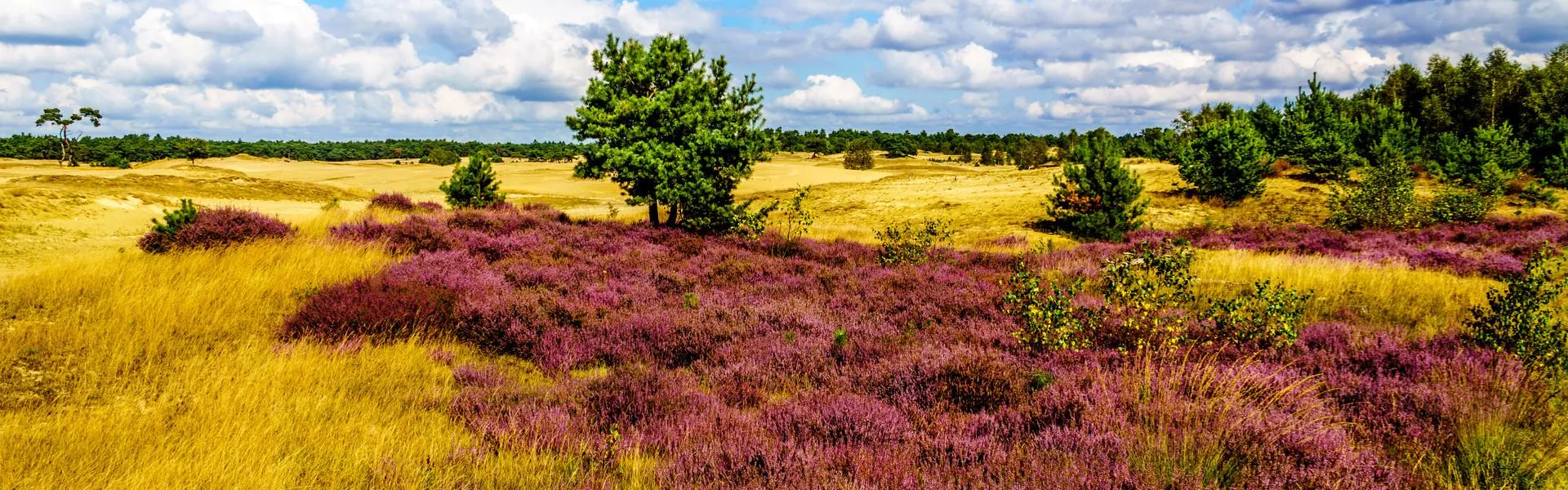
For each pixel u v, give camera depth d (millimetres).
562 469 4336
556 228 16359
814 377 6551
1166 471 4117
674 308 9273
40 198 19406
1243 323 7418
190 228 11031
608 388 5836
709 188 16719
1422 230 22297
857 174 86812
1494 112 55344
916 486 4000
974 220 31578
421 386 6074
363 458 4293
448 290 8898
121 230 18953
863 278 12047
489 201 25094
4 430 4500
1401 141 39438
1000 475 4086
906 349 7234
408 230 13617
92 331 6609
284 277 9305
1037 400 5434
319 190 47062
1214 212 30281
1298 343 7152
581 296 9688
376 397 5660
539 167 116938
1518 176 35969
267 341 7027
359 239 12859
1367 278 11805
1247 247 20750
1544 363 6277
